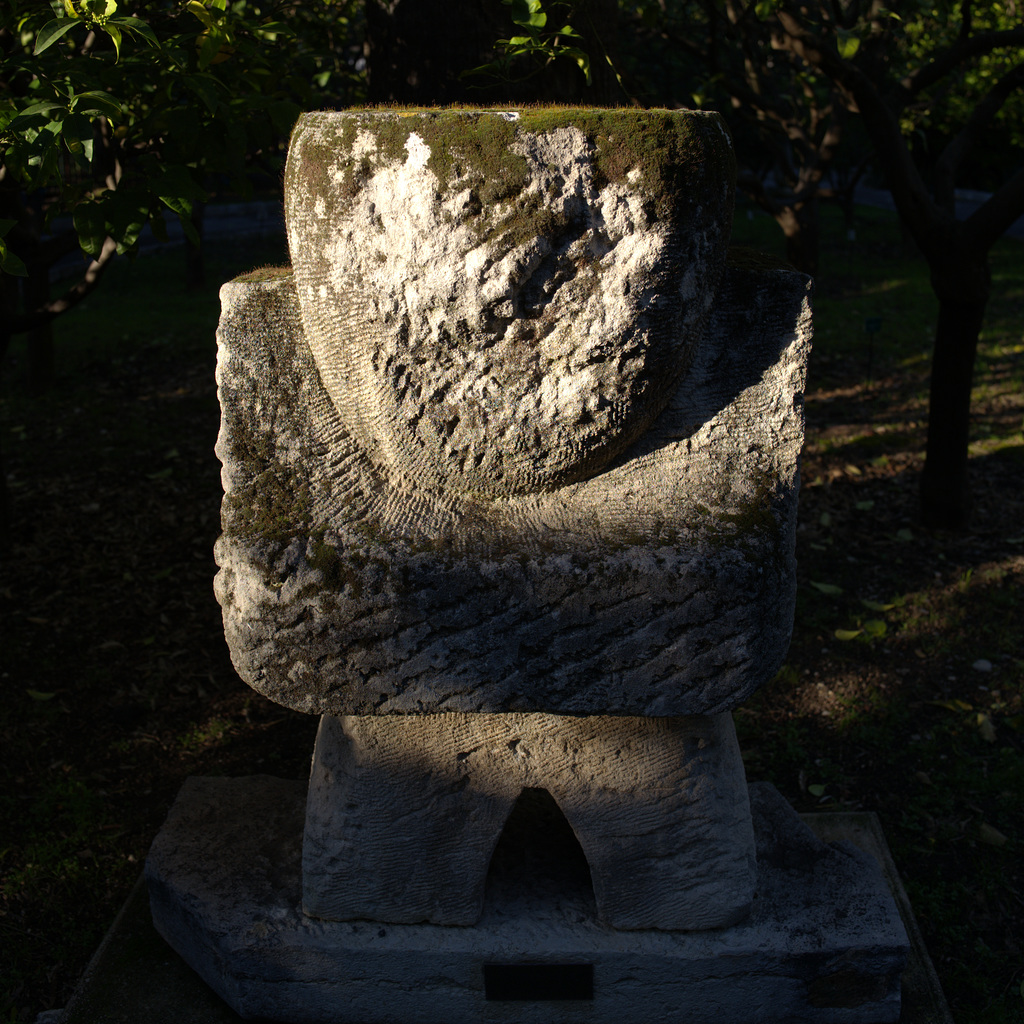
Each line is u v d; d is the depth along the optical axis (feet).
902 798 9.91
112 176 10.54
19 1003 7.76
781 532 5.68
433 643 5.55
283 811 8.16
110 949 7.65
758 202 20.52
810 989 6.82
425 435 5.57
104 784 10.34
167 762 10.75
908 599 13.75
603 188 5.02
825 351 26.68
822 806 9.84
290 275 5.89
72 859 9.14
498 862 7.46
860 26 14.29
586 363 5.34
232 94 9.66
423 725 6.55
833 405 22.08
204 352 27.45
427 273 5.15
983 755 10.53
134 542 15.79
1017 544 15.30
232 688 12.09
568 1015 6.93
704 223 5.21
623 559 5.47
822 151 18.95
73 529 16.17
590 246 5.11
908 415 21.21
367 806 6.66
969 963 7.95
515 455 5.59
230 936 6.86
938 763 10.43
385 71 10.50
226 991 7.02
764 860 7.46
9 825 9.65
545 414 5.47
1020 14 18.57
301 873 7.37
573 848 7.61
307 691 5.72
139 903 8.11
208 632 13.28
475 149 4.97
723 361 5.77
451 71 10.12
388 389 5.49
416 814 6.65
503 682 5.63
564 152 4.98
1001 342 27.22
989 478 17.85
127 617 13.57
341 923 6.93
